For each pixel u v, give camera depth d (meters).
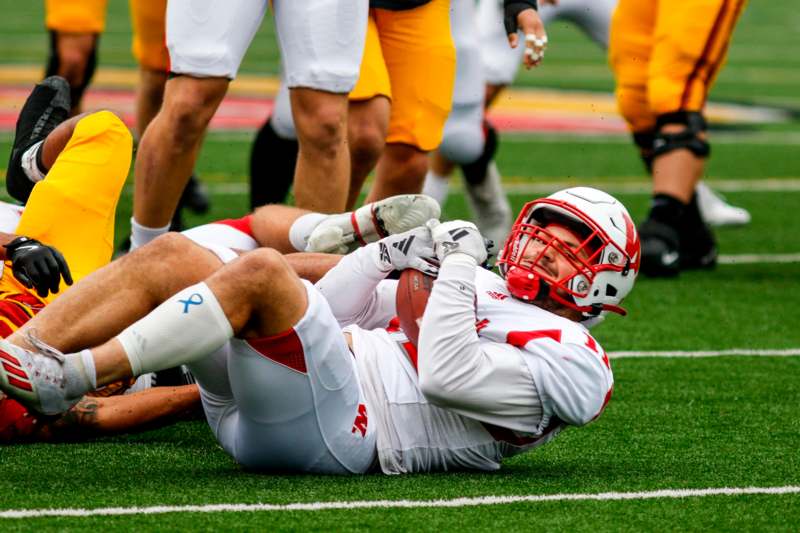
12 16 82.94
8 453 14.46
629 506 13.01
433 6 20.69
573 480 13.96
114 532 11.63
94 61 29.64
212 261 12.95
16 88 49.50
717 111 53.03
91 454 14.52
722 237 31.66
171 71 18.11
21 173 17.31
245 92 52.12
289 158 24.47
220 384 13.34
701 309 24.23
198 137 18.28
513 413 13.35
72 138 16.55
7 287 15.18
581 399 13.35
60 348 12.57
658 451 15.48
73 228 16.30
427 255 13.95
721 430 16.58
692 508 13.03
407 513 12.41
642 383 19.05
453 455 13.92
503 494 13.20
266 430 13.09
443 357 13.08
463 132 25.94
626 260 13.99
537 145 44.03
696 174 26.64
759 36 88.25
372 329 14.82
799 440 16.14
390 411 13.72
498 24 28.70
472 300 13.30
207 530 11.73
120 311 12.73
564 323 13.68
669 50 26.06
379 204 15.39
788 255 29.70
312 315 12.55
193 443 15.27
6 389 12.04
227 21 17.80
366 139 19.77
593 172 39.16
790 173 40.12
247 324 12.46
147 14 25.66
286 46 18.36
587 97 56.09
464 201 33.72
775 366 20.25
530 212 14.05
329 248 15.69
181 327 12.25
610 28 28.44
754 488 13.88
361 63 19.58
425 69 20.73
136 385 15.95
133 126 40.19
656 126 26.84
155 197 18.47
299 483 13.34
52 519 11.94
